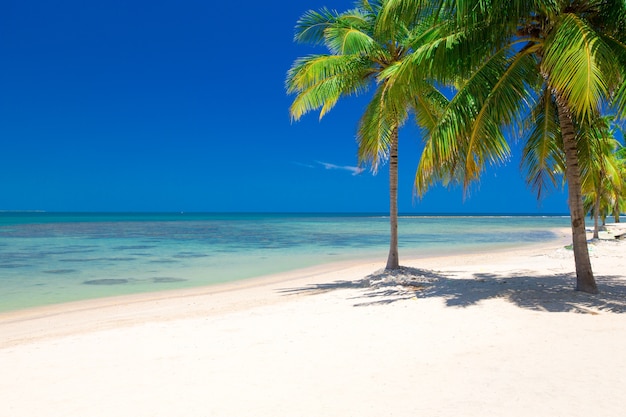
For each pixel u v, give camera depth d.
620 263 15.68
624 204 44.59
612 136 23.22
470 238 38.25
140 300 11.47
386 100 10.94
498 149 8.93
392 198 13.80
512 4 7.88
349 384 4.35
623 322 6.52
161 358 5.59
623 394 3.88
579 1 8.10
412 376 4.50
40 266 18.34
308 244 30.56
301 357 5.36
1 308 10.47
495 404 3.74
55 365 5.45
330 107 13.60
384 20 9.40
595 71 6.68
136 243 30.84
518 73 8.58
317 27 12.68
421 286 11.50
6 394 4.44
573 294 8.84
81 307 10.58
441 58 8.57
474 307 7.98
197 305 10.55
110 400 4.17
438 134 8.45
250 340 6.37
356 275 15.55
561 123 9.14
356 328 6.83
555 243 32.25
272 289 12.95
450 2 8.09
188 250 25.81
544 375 4.39
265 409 3.81
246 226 64.12
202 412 3.80
